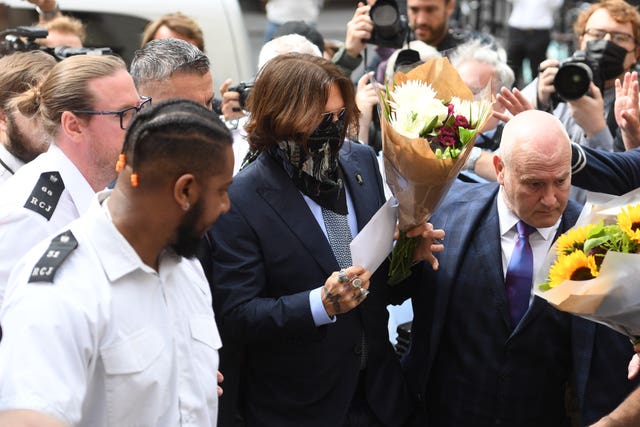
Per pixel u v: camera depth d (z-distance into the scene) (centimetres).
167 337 204
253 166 277
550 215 270
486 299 279
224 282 268
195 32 464
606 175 294
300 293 261
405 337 325
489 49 385
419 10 496
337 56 439
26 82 298
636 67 455
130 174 193
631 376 256
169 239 199
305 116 257
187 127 189
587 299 238
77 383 188
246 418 281
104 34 533
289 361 272
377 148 402
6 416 177
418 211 261
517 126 271
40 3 477
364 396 284
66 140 256
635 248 241
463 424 283
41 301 188
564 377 281
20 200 252
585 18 456
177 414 205
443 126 255
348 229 281
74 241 196
